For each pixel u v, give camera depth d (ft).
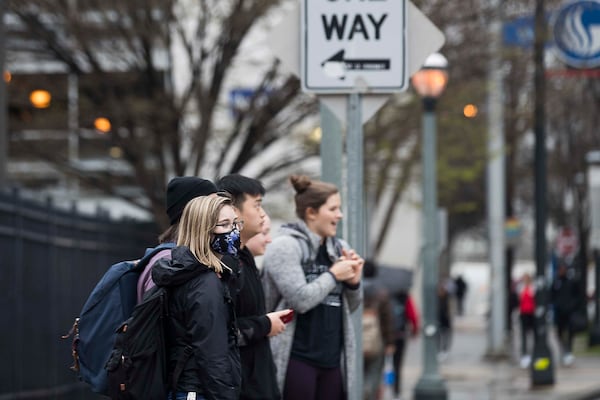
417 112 146.30
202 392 40.42
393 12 53.16
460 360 216.95
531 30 150.41
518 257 544.62
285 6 132.46
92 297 42.52
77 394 102.68
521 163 318.86
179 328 40.47
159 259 40.93
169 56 134.00
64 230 98.37
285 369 54.39
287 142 141.49
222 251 41.50
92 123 135.74
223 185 51.49
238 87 138.41
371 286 101.60
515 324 322.75
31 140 137.59
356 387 55.36
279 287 53.93
